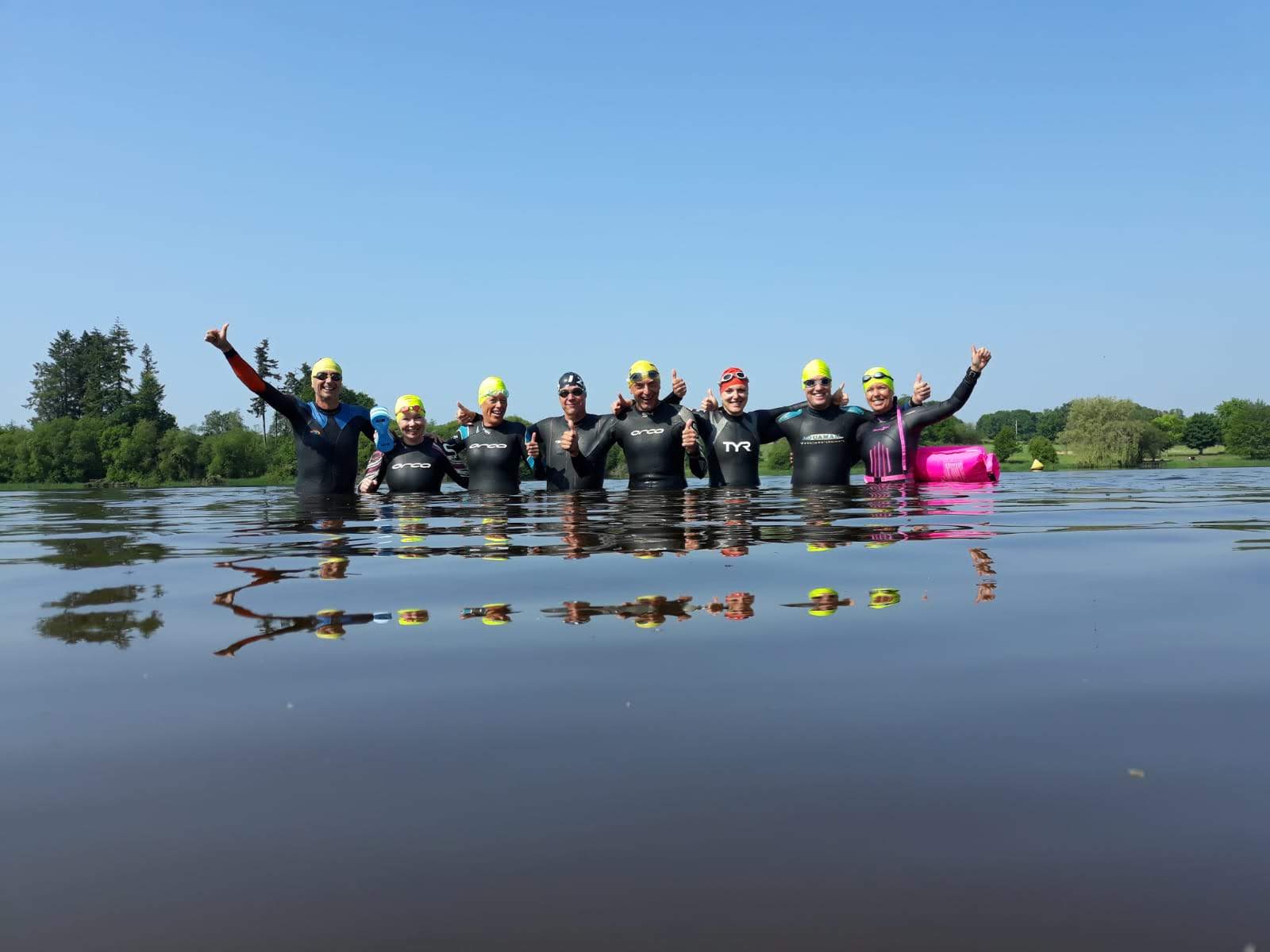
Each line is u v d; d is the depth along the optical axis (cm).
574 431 1117
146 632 252
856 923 95
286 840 117
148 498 1389
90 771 143
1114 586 317
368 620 265
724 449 1127
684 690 186
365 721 167
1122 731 157
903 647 224
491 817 123
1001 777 136
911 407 1152
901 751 148
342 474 1138
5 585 346
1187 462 9256
